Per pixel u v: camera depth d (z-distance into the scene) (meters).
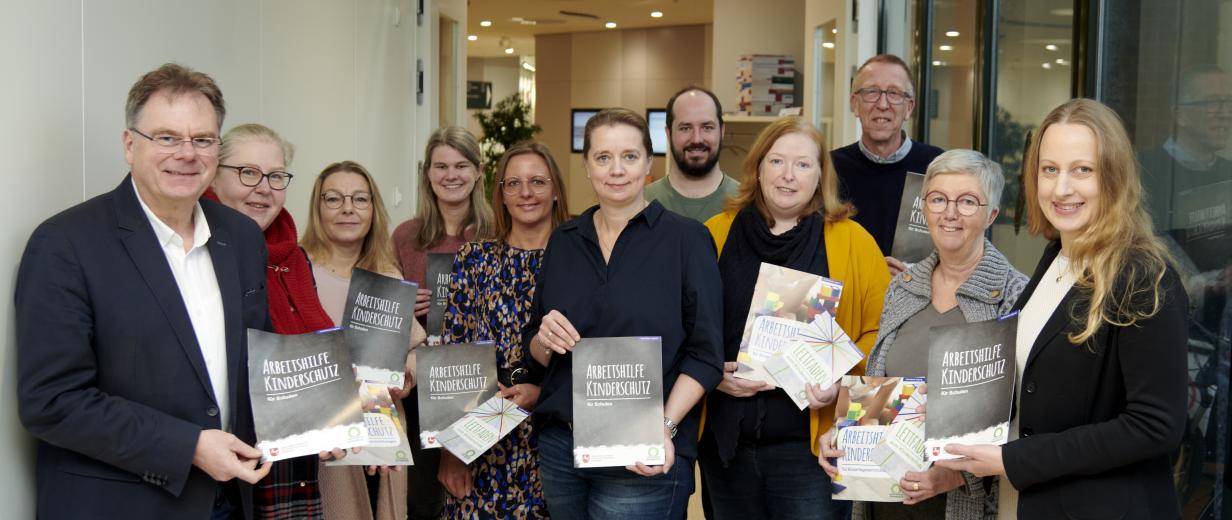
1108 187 1.68
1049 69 3.01
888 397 2.10
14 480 1.82
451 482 2.69
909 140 3.39
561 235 2.36
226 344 1.96
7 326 1.79
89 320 1.77
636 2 12.19
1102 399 1.67
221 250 2.00
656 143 14.64
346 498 2.71
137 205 1.86
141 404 1.79
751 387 2.30
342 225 2.90
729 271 2.47
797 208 2.45
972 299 2.10
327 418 1.99
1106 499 1.65
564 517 2.34
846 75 5.17
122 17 2.27
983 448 1.76
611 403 2.12
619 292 2.22
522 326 2.56
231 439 1.84
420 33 5.77
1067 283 1.77
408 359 2.86
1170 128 2.33
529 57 18.27
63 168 1.99
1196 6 2.21
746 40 8.80
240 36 3.11
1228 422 2.12
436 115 6.14
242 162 2.40
